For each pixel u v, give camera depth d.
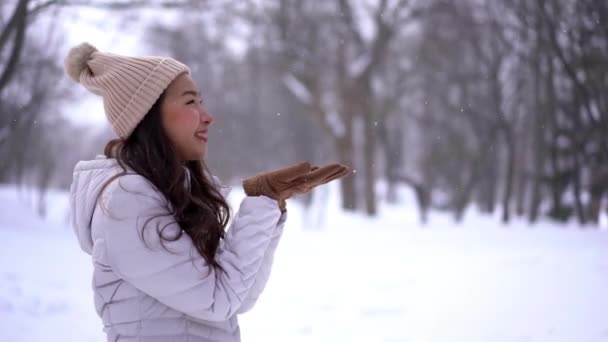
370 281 8.77
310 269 10.30
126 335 1.72
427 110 31.77
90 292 7.80
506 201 22.59
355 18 26.72
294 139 43.66
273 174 1.83
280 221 1.90
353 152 27.62
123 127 1.82
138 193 1.70
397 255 12.08
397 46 28.33
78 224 1.83
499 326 5.45
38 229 15.05
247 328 6.32
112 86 1.82
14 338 5.54
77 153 41.06
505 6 15.87
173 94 1.84
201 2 12.46
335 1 26.53
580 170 21.25
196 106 1.89
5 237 12.33
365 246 14.05
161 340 1.71
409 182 23.50
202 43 25.83
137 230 1.66
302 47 27.05
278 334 6.06
